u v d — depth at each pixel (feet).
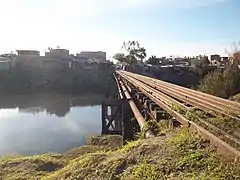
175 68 203.10
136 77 112.16
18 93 230.68
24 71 265.13
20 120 119.75
